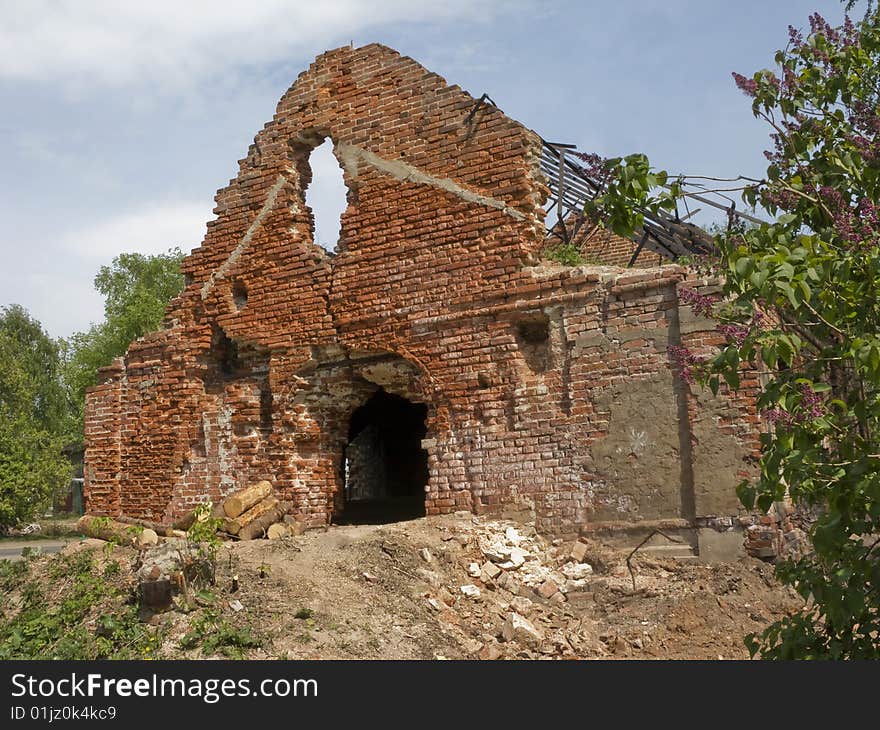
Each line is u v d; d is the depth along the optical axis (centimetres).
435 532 1175
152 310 4156
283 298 1475
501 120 1316
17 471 3164
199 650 800
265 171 1530
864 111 627
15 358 3844
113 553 1023
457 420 1293
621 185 573
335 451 1467
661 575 1091
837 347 535
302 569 996
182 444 1544
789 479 533
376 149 1416
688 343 1138
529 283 1258
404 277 1361
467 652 891
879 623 586
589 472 1191
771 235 560
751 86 647
